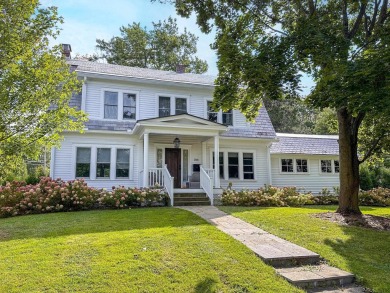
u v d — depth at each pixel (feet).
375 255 19.29
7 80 20.35
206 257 16.93
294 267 17.10
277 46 27.53
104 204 36.68
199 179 47.96
